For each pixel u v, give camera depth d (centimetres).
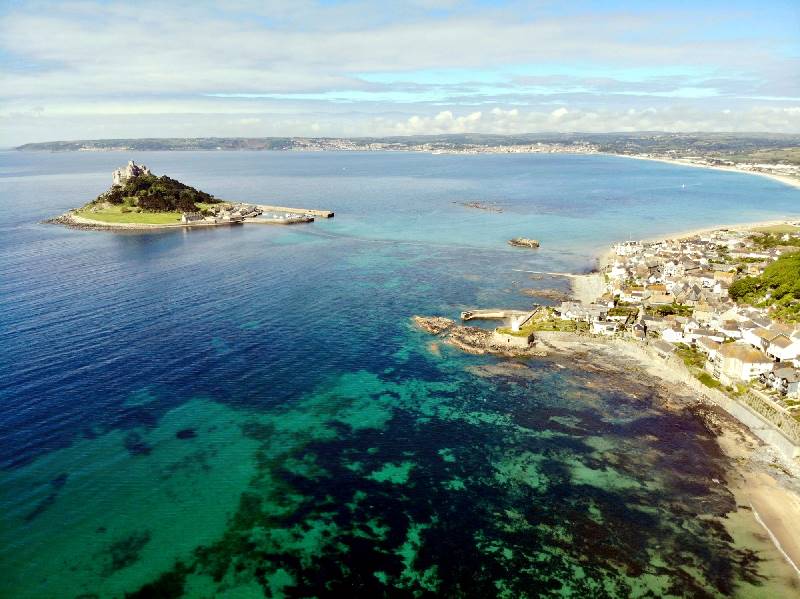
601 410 10338
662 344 12838
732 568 6644
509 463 8656
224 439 9119
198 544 6956
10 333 13038
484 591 6334
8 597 6106
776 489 8075
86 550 6788
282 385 11038
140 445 8856
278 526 7281
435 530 7238
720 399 10538
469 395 10862
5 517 7231
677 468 8569
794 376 10375
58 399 10100
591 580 6475
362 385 11162
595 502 7788
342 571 6588
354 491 7969
